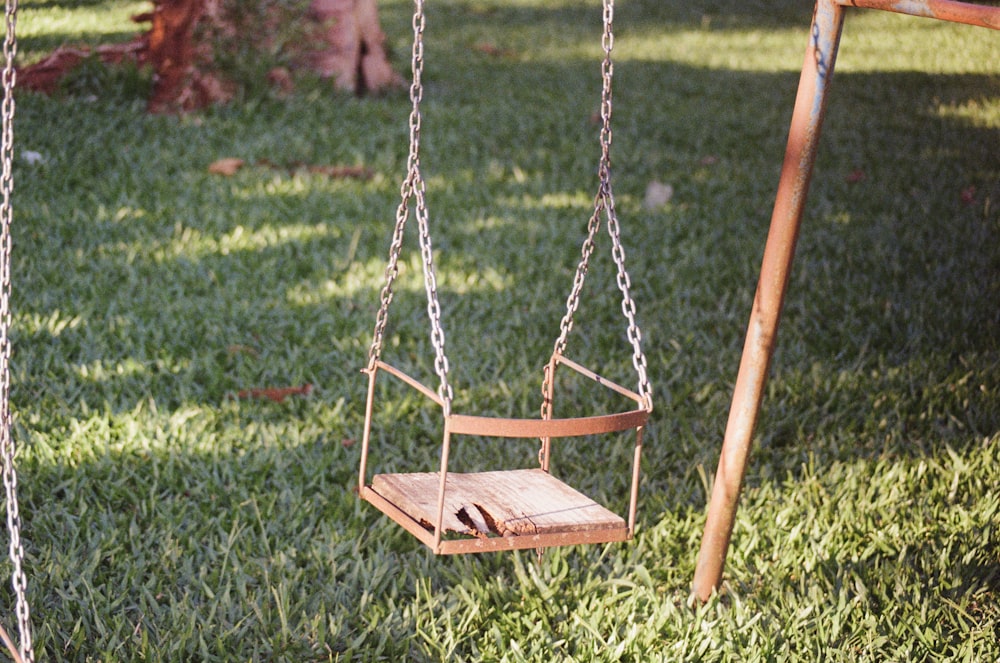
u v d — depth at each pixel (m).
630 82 14.48
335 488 4.49
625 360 6.06
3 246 2.84
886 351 6.36
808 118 3.52
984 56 18.30
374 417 5.21
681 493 4.65
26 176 8.19
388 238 7.77
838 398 5.66
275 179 8.76
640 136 11.37
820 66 3.47
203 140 9.54
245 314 6.24
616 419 3.19
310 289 6.78
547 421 3.07
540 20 19.19
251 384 5.44
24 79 10.34
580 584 4.00
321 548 4.04
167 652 3.43
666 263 7.65
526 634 3.74
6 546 3.97
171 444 4.79
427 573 3.99
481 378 5.74
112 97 10.34
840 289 7.29
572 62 15.73
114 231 7.40
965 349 6.36
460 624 3.71
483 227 8.15
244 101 10.64
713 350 6.25
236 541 4.07
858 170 10.64
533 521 3.20
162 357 5.67
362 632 3.64
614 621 3.80
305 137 9.97
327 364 5.71
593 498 4.61
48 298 6.20
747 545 4.29
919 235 8.48
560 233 8.06
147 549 4.00
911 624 3.81
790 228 3.59
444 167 9.60
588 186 9.41
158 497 4.36
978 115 13.65
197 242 7.35
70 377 5.32
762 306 3.66
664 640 3.74
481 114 11.70
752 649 3.63
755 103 13.65
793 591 4.07
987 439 5.21
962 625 3.84
